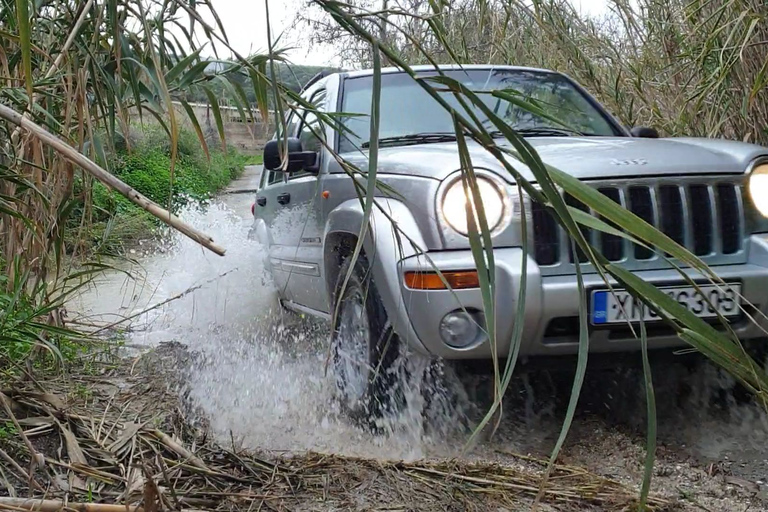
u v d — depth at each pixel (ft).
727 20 16.29
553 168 5.27
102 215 14.46
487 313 4.88
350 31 5.33
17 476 8.61
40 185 9.78
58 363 12.15
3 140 10.14
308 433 11.50
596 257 5.18
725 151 11.67
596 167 10.91
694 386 12.63
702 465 10.28
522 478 9.56
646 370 5.08
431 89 5.17
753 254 10.99
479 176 10.57
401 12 6.01
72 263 11.96
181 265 22.40
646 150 11.61
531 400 12.64
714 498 9.36
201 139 7.56
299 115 6.96
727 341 5.18
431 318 10.29
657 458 10.52
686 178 11.00
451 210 10.50
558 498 9.07
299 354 15.43
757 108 16.38
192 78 7.43
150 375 13.29
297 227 15.53
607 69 19.99
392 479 9.41
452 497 8.98
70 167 9.73
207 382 13.35
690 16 16.16
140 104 7.34
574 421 11.88
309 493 9.00
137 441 9.73
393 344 11.34
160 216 4.77
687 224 10.96
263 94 6.98
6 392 10.30
